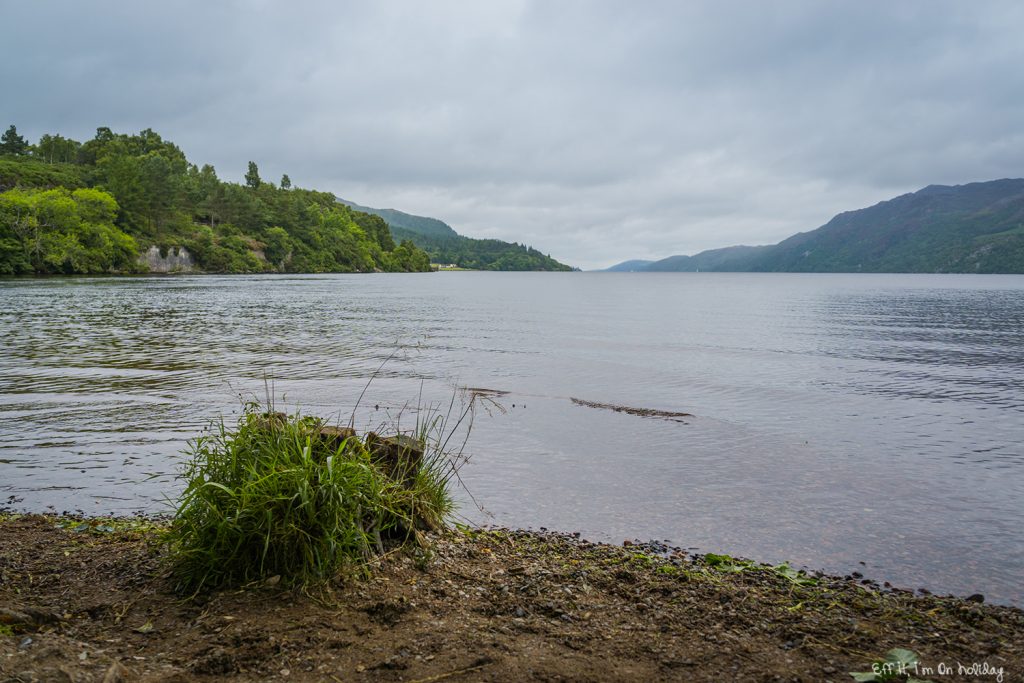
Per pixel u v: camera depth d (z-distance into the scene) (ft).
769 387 47.11
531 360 61.05
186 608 12.10
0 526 18.89
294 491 13.42
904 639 12.13
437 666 10.14
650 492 23.88
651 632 11.94
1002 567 17.39
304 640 10.87
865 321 114.42
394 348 68.80
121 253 363.97
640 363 59.41
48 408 37.22
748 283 498.69
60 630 11.27
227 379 47.91
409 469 17.37
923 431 33.81
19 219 315.17
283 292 210.38
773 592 14.96
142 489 23.40
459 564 15.12
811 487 24.47
